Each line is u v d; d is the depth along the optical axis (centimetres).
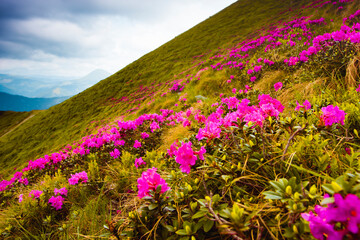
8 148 3434
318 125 165
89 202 286
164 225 140
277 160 160
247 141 192
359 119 217
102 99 3584
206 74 1531
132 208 246
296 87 489
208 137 205
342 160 154
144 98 2644
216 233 127
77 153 611
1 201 494
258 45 1476
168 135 611
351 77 357
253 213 107
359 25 510
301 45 881
